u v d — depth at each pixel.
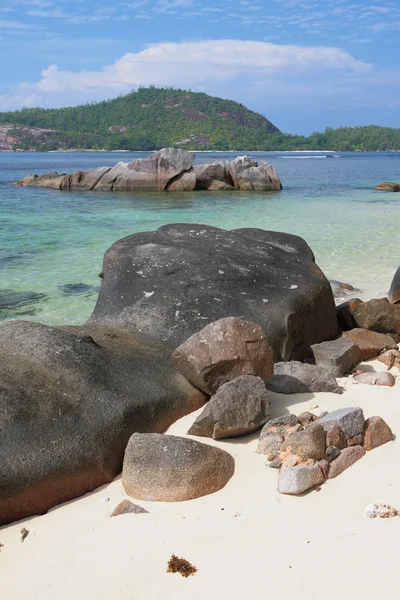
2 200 29.52
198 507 4.12
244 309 6.96
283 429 4.91
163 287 7.21
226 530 3.80
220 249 8.16
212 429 5.02
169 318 6.79
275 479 4.37
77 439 4.63
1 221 21.20
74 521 4.14
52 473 4.38
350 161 108.50
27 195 32.56
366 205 26.98
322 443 4.47
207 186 36.69
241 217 22.33
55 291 11.34
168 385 5.67
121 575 3.49
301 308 7.26
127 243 8.37
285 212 24.03
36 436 4.50
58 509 4.36
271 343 6.79
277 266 8.02
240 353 5.70
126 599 3.32
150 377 5.64
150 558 3.59
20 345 5.39
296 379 5.95
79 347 5.52
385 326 8.29
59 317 9.73
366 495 4.05
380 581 3.21
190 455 4.36
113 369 5.48
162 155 35.75
